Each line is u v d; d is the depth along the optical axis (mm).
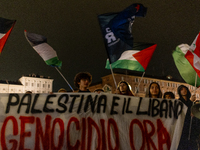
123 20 5598
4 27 5527
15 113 4289
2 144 4133
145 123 4500
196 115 4539
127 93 5555
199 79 5621
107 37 5531
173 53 6000
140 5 5594
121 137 4348
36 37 6586
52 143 4219
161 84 59562
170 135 4535
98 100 4445
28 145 4180
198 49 5090
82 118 4355
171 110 4648
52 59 6648
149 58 5996
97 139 4281
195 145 4754
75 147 4219
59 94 4434
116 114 4441
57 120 4320
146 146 4398
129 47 5570
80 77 4809
